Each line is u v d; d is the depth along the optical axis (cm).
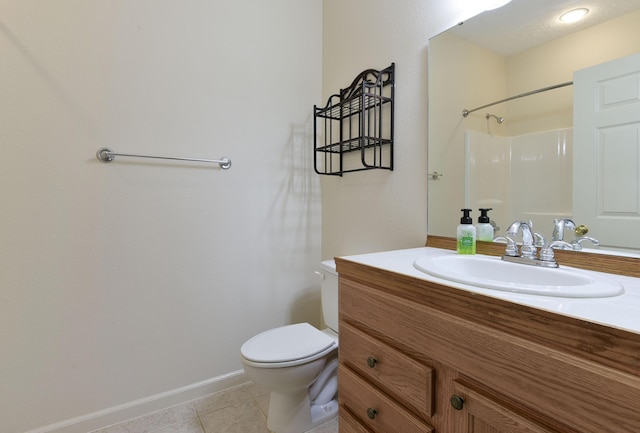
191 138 165
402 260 100
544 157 96
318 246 209
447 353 67
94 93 142
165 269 160
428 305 72
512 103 103
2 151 125
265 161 188
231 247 178
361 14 167
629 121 79
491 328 59
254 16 182
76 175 139
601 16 85
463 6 116
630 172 79
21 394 131
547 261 84
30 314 132
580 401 47
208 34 168
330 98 179
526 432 53
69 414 140
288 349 133
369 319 91
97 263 144
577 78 89
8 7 125
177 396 163
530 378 53
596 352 45
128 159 150
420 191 134
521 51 101
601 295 59
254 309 187
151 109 154
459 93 118
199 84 166
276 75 190
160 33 156
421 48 133
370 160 162
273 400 144
